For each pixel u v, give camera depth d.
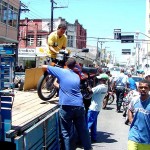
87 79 7.27
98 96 7.60
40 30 44.84
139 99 4.69
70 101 5.39
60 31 6.88
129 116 4.85
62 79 5.46
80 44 57.56
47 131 4.98
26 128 4.19
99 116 11.84
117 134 8.85
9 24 27.08
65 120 5.46
